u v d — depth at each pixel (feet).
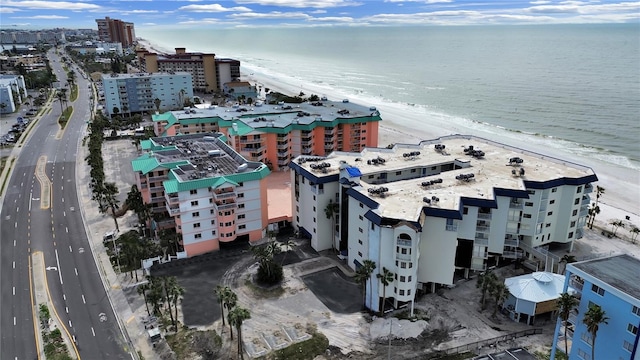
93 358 250.98
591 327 197.98
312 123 538.88
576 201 346.95
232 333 268.82
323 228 359.46
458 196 304.71
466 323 279.28
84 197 477.77
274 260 351.05
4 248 373.40
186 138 473.26
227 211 356.18
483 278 290.35
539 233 344.49
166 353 254.06
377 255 282.15
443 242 292.81
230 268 341.21
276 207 440.86
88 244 379.14
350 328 275.80
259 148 522.06
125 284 321.73
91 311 292.40
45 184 514.27
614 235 392.68
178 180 343.67
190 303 299.58
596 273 206.08
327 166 362.74
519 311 277.44
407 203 295.48
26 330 274.16
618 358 195.72
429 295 308.81
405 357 250.57
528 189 332.60
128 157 606.55
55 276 332.60
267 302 300.81
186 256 356.79
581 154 625.00
